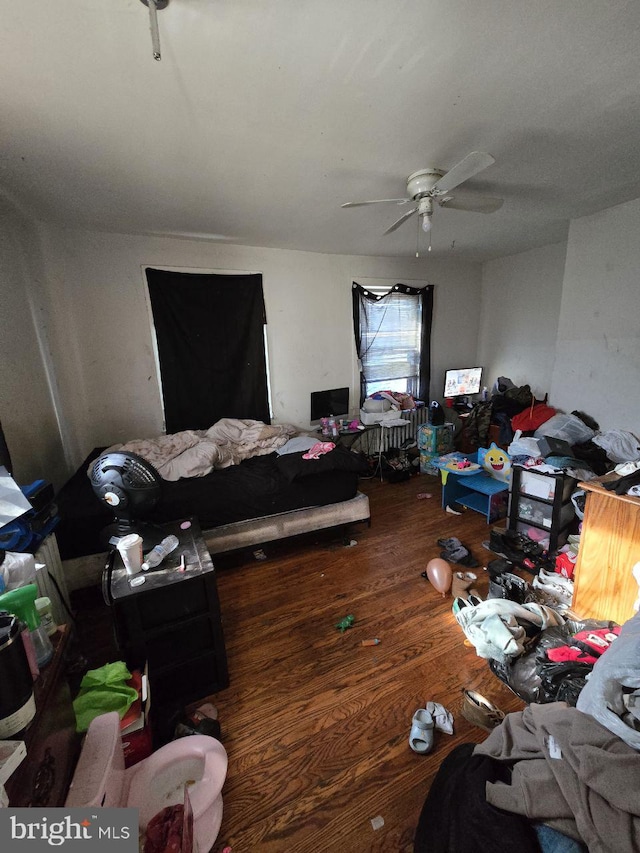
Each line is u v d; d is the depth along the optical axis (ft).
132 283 9.77
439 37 3.51
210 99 4.33
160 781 3.66
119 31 3.31
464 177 5.08
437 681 5.03
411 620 6.18
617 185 7.29
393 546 8.45
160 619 4.66
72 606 6.67
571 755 3.03
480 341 15.65
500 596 6.18
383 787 3.82
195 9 3.11
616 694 3.27
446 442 12.81
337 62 3.79
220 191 6.94
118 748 3.32
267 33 3.39
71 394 9.12
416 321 14.26
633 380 8.60
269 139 5.24
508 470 9.49
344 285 12.62
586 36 3.55
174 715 4.41
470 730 4.35
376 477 12.71
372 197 7.39
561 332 9.94
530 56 3.79
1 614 2.49
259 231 9.41
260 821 3.57
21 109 4.42
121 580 4.68
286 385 12.25
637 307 8.38
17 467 6.36
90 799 2.77
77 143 5.20
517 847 2.68
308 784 3.87
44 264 8.25
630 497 5.24
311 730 4.42
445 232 10.25
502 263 14.25
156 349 10.32
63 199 7.09
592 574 5.77
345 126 4.96
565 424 9.13
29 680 2.42
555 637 5.07
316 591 6.99
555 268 12.42
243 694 4.91
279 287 11.57
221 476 8.18
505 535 8.02
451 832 2.98
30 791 2.35
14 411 6.45
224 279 10.61
